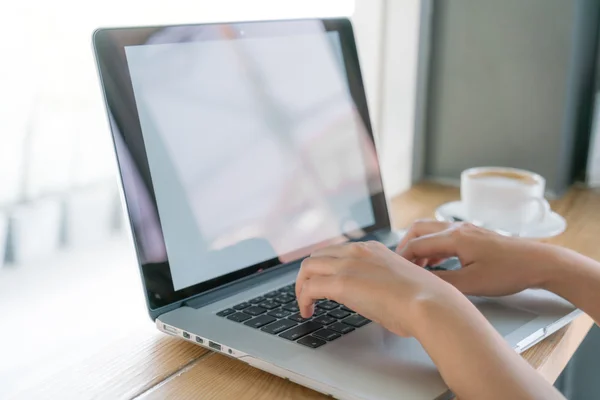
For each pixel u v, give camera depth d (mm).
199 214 651
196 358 563
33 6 776
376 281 528
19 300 812
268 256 716
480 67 1193
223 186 679
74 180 900
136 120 612
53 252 896
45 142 858
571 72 1104
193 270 638
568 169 1194
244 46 732
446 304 495
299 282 583
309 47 818
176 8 872
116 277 886
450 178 1277
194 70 672
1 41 768
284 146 757
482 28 1178
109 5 821
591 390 1173
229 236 678
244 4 950
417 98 1253
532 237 909
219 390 508
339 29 868
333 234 805
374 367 501
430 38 1240
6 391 705
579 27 1107
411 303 497
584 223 1006
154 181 618
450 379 463
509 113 1175
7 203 846
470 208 946
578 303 632
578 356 1166
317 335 558
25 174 854
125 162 598
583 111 1230
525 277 641
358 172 859
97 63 591
